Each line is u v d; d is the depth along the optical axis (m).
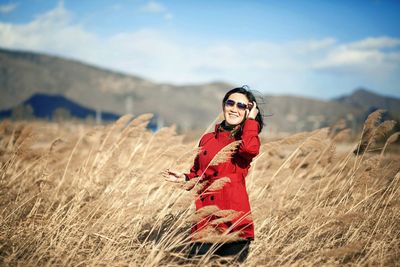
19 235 5.28
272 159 7.79
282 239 5.47
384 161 6.57
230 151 4.27
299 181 6.91
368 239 5.50
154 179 6.25
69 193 6.72
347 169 6.79
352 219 5.24
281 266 4.97
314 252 5.28
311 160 7.25
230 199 4.44
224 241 4.23
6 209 5.96
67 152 7.88
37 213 6.03
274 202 5.83
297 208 6.10
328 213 5.82
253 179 7.17
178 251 5.31
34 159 7.61
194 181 4.62
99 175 6.96
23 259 4.85
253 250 5.25
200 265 4.43
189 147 6.48
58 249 5.07
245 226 4.32
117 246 5.26
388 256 5.38
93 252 5.12
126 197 5.94
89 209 5.95
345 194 6.27
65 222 5.55
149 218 5.93
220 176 4.54
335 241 5.64
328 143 7.20
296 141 6.92
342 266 5.04
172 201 6.18
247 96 4.59
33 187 6.84
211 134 4.86
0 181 6.86
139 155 7.26
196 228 4.68
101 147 7.58
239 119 4.61
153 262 4.76
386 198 6.21
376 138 6.55
